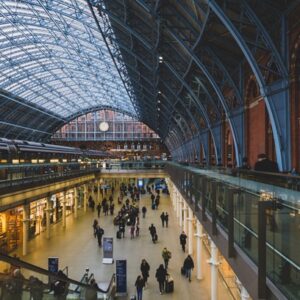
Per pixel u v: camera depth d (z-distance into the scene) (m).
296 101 12.18
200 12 15.76
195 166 17.48
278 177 5.99
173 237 31.00
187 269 20.06
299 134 12.16
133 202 48.38
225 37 16.97
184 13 17.08
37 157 39.62
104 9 20.91
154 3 16.97
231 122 19.59
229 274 19.11
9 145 31.48
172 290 18.05
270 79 13.91
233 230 8.53
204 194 13.93
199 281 19.75
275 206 5.87
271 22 13.33
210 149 28.92
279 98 12.97
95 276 20.64
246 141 18.20
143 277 19.03
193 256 24.77
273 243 5.89
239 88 18.81
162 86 31.00
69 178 34.84
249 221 7.36
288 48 12.41
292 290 5.17
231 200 8.55
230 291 17.52
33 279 9.09
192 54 18.30
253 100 17.39
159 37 19.09
